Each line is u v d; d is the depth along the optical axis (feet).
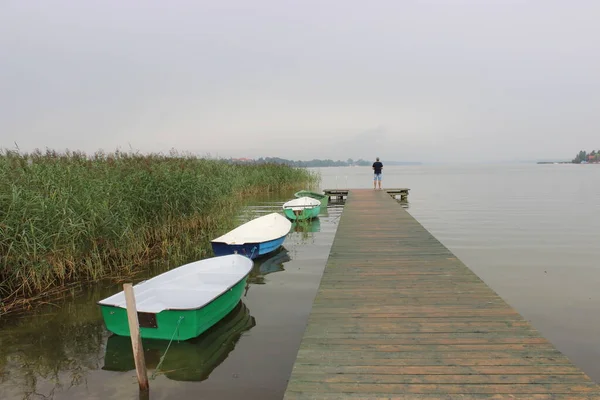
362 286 16.94
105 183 28.37
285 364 14.15
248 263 21.03
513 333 12.03
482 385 9.23
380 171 76.02
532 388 9.05
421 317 13.42
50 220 22.31
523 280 23.97
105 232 25.29
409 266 20.04
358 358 10.69
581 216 51.44
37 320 18.22
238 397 12.17
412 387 9.24
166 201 32.42
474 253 31.32
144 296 17.22
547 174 220.64
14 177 24.31
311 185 98.43
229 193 43.55
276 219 37.06
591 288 22.41
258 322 17.72
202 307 15.25
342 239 27.37
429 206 65.00
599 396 8.70
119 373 13.66
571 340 15.83
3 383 13.08
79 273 24.48
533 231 41.04
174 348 15.29
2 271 20.51
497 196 82.53
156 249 31.19
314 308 14.43
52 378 13.38
